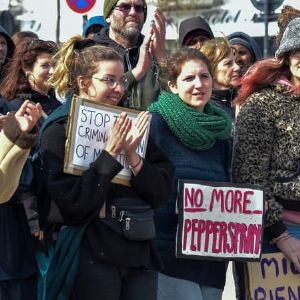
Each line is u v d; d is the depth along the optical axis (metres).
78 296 5.98
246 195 6.50
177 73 6.61
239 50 9.22
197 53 6.61
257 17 18.31
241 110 6.66
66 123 6.02
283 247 6.59
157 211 6.55
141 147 6.16
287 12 7.17
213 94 8.11
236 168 6.61
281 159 6.57
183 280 6.54
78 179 5.87
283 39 6.64
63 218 5.94
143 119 6.02
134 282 6.09
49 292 5.96
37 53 7.51
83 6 13.55
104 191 5.79
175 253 6.46
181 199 6.35
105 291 5.95
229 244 6.47
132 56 8.30
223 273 6.74
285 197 6.59
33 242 6.38
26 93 7.48
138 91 7.80
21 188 6.26
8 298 6.39
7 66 7.71
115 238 5.97
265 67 6.66
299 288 6.68
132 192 6.08
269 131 6.56
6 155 5.58
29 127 5.55
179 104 6.54
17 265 6.35
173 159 6.52
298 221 6.62
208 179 6.57
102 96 6.12
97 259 5.95
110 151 5.86
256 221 6.52
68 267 5.90
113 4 8.33
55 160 5.92
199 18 9.12
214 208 6.43
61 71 6.35
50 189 5.88
